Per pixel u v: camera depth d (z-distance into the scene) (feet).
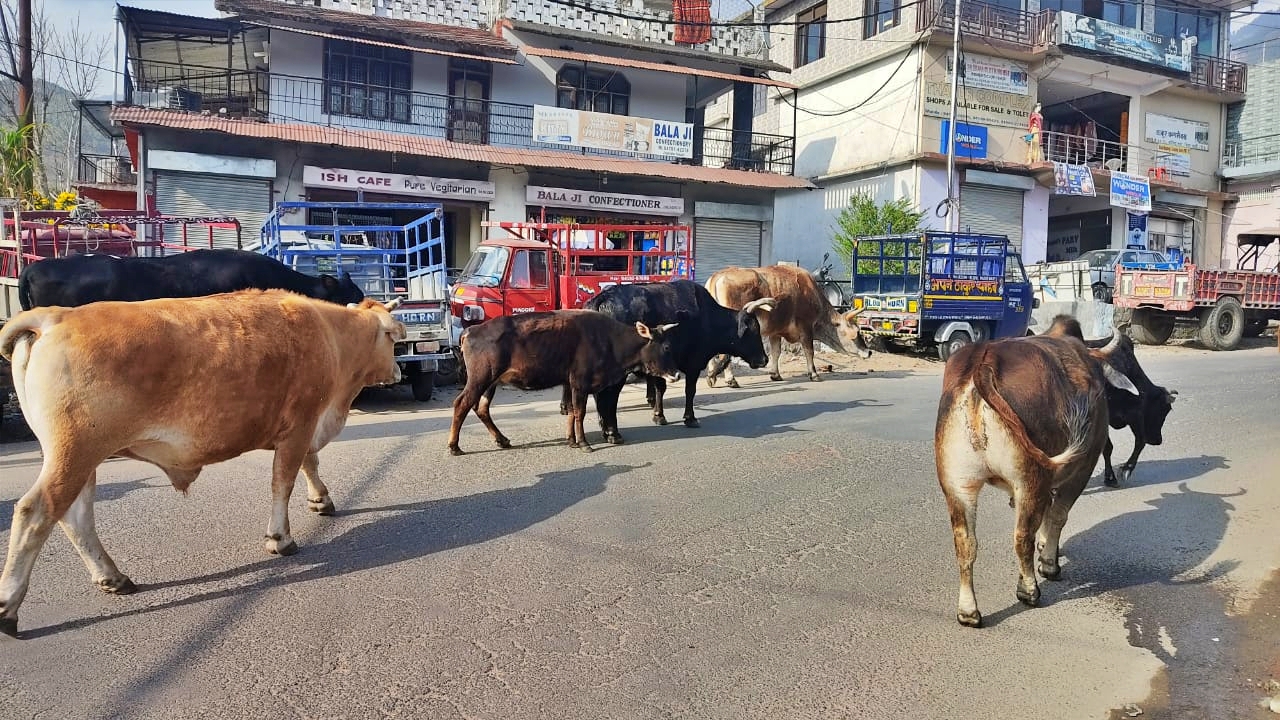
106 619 14.28
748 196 77.30
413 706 11.68
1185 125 101.24
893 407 36.06
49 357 13.43
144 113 56.08
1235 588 16.67
